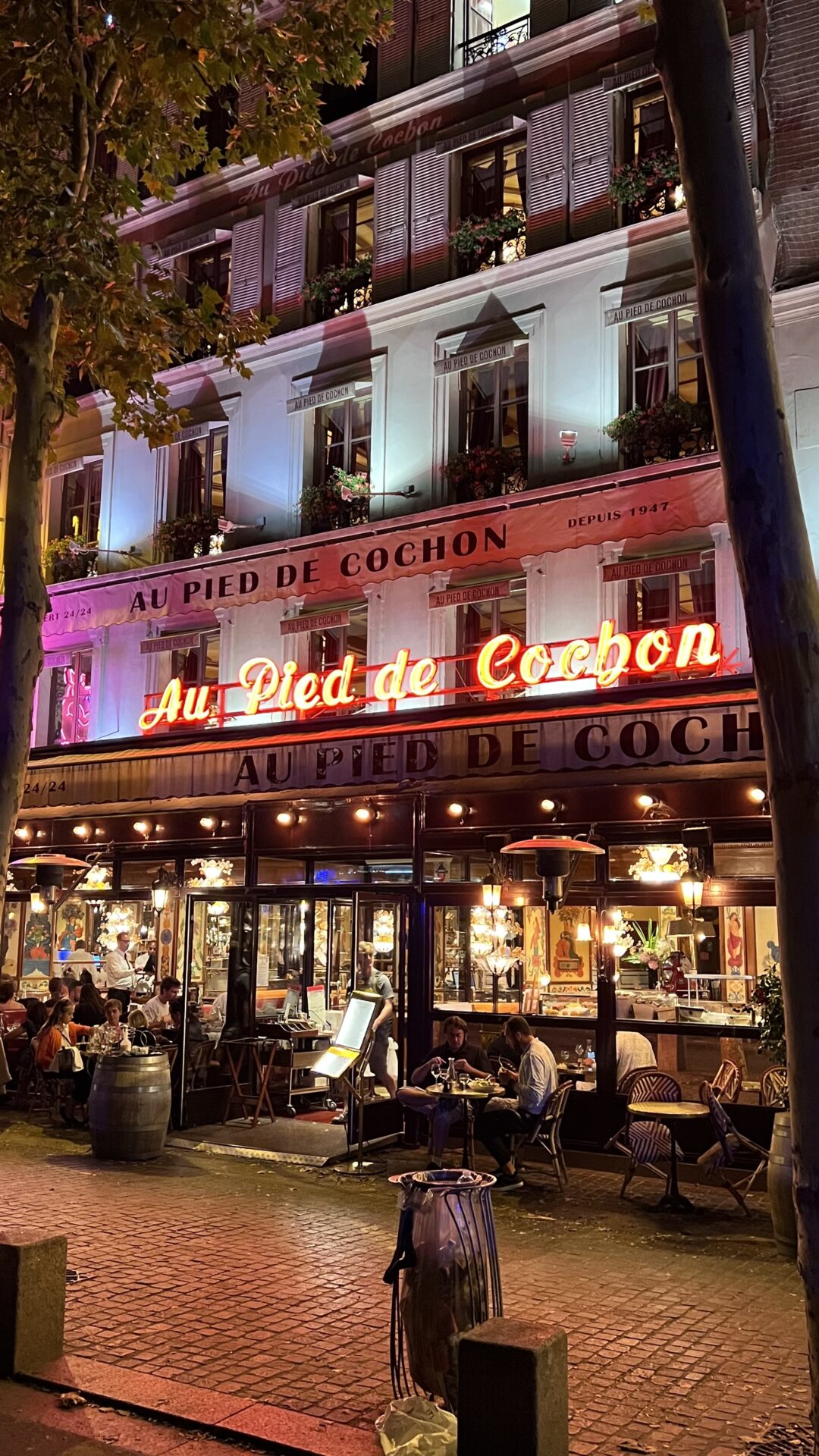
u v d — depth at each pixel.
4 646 6.63
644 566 13.29
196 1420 5.11
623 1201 9.86
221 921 13.68
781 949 3.81
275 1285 7.22
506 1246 8.31
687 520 12.92
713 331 4.06
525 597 14.78
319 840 13.28
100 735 18.23
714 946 11.25
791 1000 3.75
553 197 14.80
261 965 14.42
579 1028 11.64
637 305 13.77
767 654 3.87
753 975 11.04
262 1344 6.17
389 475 15.73
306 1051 14.08
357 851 12.99
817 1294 3.62
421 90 16.00
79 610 18.59
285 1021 14.25
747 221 4.08
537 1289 7.25
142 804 15.45
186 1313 6.65
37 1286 5.78
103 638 18.47
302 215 17.33
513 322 14.84
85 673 18.89
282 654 16.47
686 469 12.94
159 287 8.70
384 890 12.75
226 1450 4.89
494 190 15.71
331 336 16.61
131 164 8.58
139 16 7.45
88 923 17.30
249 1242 8.26
